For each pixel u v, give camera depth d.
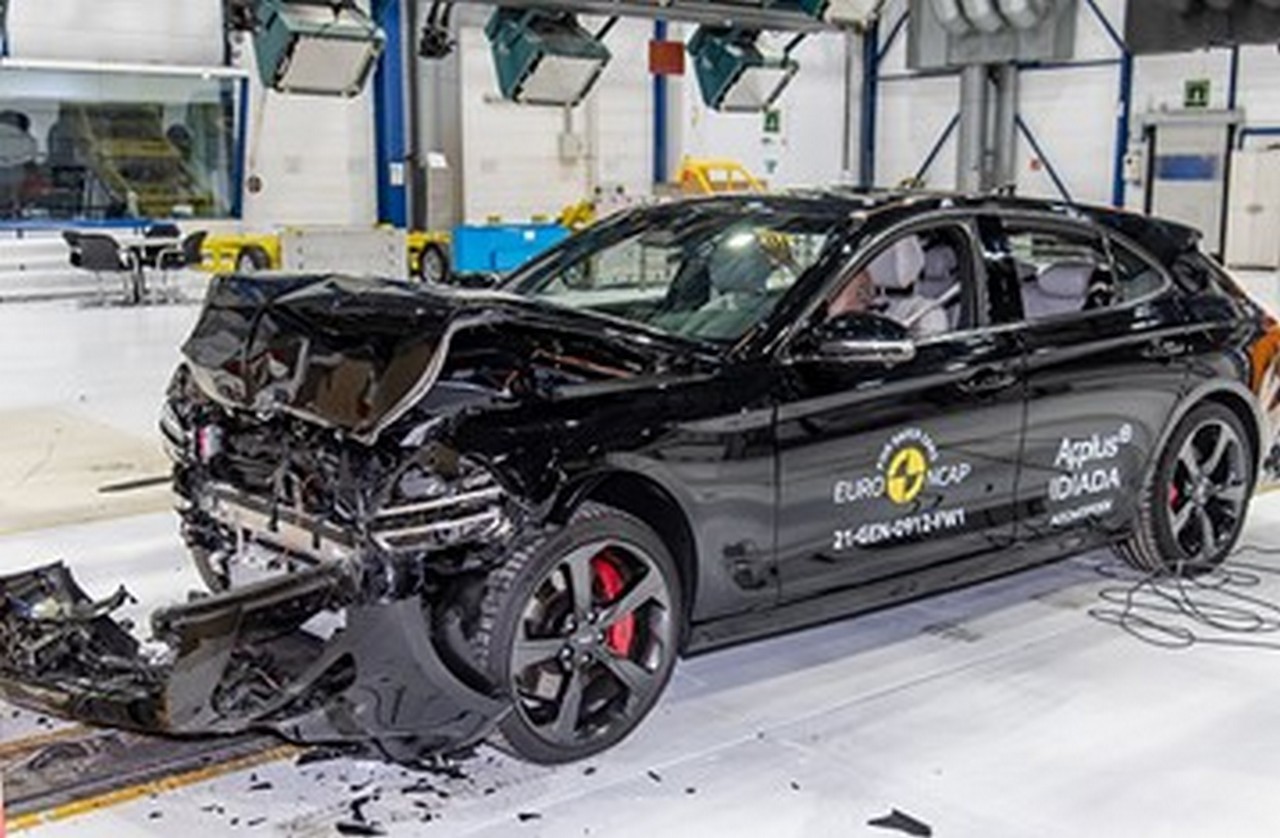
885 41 22.05
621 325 3.53
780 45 20.52
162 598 4.55
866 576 3.84
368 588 2.93
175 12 15.61
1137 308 4.57
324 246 14.08
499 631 3.07
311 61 11.05
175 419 3.70
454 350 3.23
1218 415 4.83
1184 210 18.78
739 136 20.77
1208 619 4.46
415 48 17.47
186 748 3.39
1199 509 4.86
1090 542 4.56
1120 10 19.09
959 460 3.98
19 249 15.20
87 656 3.37
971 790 3.21
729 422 3.42
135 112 15.64
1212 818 3.08
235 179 16.67
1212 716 3.66
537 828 2.98
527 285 4.52
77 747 3.39
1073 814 3.09
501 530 3.02
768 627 3.69
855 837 2.97
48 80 14.91
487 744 3.34
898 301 4.11
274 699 2.87
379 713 3.04
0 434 7.39
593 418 3.21
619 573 3.34
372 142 17.81
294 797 3.13
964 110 20.25
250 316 3.35
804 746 3.44
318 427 3.16
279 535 3.26
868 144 22.42
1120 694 3.81
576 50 12.60
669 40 19.16
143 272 15.05
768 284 3.89
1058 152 20.08
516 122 18.38
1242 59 18.14
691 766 3.31
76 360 10.27
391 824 2.99
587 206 16.39
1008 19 19.19
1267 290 15.59
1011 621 4.43
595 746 3.31
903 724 3.58
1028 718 3.63
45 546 5.18
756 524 3.54
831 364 3.66
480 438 3.04
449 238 15.84
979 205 4.24
